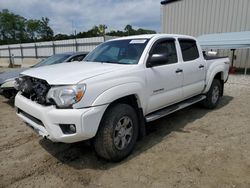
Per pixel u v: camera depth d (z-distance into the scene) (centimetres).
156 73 379
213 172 298
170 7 1912
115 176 295
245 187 267
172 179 285
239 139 401
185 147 371
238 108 599
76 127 276
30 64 2194
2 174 303
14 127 478
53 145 387
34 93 325
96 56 434
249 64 1480
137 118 353
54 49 2634
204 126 467
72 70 330
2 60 3098
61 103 278
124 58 387
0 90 648
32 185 279
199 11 1706
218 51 1562
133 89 333
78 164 326
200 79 511
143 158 338
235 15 1506
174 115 542
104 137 305
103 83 300
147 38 404
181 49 457
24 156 351
